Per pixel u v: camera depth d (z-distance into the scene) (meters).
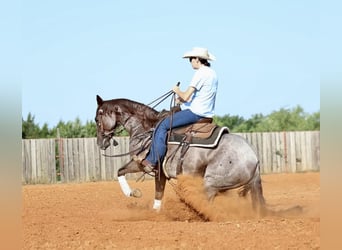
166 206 13.61
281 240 9.95
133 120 13.87
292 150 34.22
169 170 13.15
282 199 19.58
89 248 9.84
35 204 17.98
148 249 9.66
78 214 15.06
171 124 13.13
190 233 10.65
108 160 30.56
